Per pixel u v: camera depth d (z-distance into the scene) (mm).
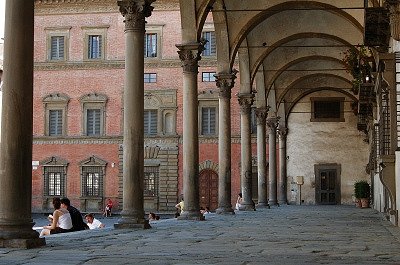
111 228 15656
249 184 31641
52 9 48781
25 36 10547
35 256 8469
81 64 48188
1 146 10359
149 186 47469
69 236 12352
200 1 22438
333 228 16078
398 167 15828
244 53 32188
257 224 18141
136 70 16422
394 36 14453
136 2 16609
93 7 48281
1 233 9898
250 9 27703
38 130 48594
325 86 44906
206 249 9703
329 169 46344
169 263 7609
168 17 47719
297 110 47000
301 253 9062
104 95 47844
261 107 37312
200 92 47094
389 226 16922
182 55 22359
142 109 16422
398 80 16422
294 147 46906
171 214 45750
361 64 25453
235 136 46594
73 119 48250
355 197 42812
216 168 46719
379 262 7805
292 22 31766
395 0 14234
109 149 47656
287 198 46750
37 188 48250
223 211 26453
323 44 35938
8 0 10562
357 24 28062
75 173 47875
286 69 37844
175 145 47250
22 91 10453
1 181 10227
